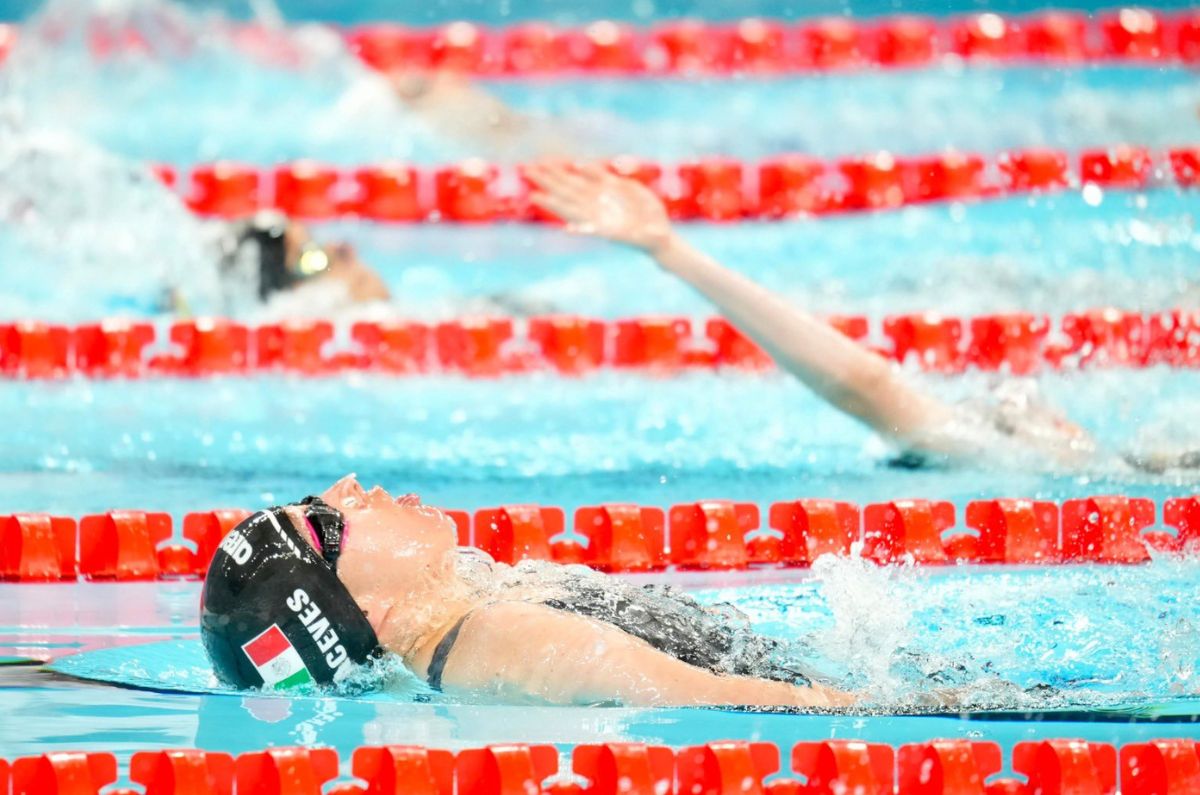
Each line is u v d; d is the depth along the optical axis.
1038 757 10.62
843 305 23.92
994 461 18.83
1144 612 14.16
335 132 29.98
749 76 33.00
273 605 11.02
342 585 11.15
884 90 31.75
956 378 22.28
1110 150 28.56
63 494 17.92
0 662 12.80
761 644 11.99
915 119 30.19
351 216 28.23
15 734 10.80
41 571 16.03
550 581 12.03
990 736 10.93
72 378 23.11
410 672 11.26
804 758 10.42
